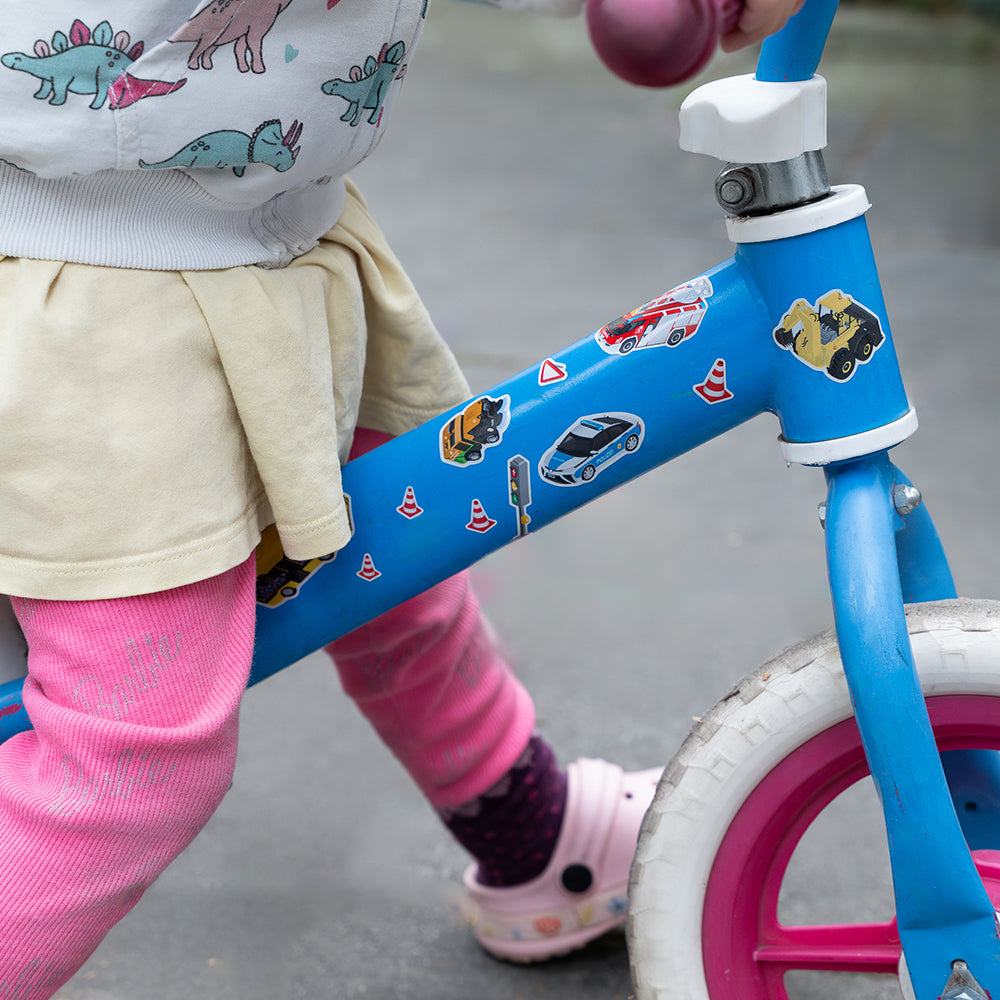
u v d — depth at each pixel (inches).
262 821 53.6
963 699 30.0
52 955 28.2
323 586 32.6
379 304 33.1
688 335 29.5
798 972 43.3
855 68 204.2
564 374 30.6
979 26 237.0
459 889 49.3
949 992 28.6
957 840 27.8
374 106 28.4
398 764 57.5
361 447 37.2
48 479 26.5
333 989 44.2
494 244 127.2
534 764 41.9
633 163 154.0
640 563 74.8
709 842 31.8
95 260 26.5
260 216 28.8
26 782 28.7
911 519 31.9
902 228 129.6
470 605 40.0
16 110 25.1
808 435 29.2
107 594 27.1
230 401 28.3
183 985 44.4
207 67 25.4
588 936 43.8
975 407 91.8
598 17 21.5
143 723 27.8
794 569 73.3
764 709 31.1
